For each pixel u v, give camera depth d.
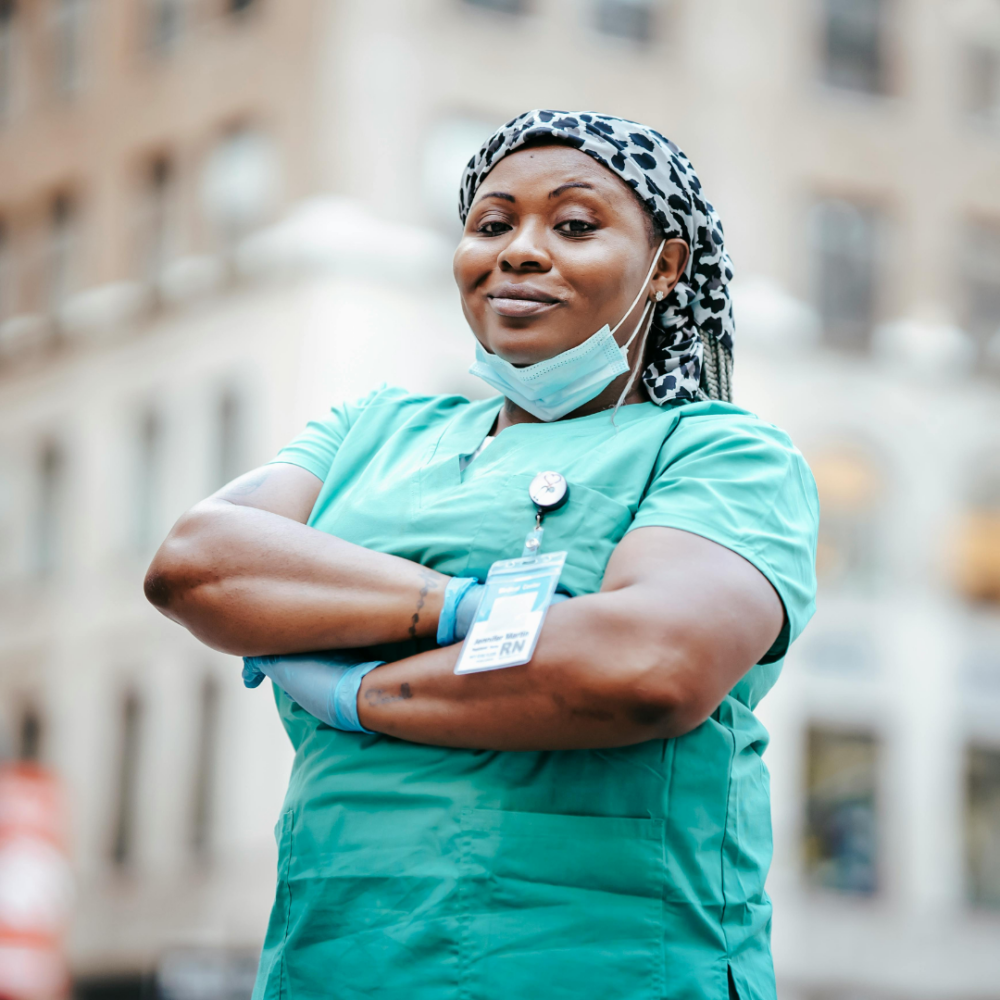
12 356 28.89
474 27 25.34
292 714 2.52
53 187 28.75
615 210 2.54
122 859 26.45
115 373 27.27
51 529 28.30
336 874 2.31
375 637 2.35
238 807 24.77
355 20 24.69
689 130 26.33
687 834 2.32
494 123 25.23
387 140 24.59
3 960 15.07
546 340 2.52
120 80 27.98
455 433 2.66
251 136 25.80
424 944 2.23
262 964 2.40
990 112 28.30
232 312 25.39
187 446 25.91
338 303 24.05
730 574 2.29
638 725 2.18
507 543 2.41
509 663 2.20
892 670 26.42
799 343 26.56
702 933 2.31
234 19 26.39
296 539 2.45
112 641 27.08
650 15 26.36
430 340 24.42
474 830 2.26
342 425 2.85
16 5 29.69
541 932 2.23
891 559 26.77
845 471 26.67
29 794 15.73
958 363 27.45
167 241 27.02
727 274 2.69
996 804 26.95
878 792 26.23
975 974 26.33
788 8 27.09
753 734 2.49
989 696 26.86
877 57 27.66
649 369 2.65
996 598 27.27
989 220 27.97
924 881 26.19
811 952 25.42
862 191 27.25
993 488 27.45
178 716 26.00
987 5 28.28
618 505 2.42
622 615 2.21
